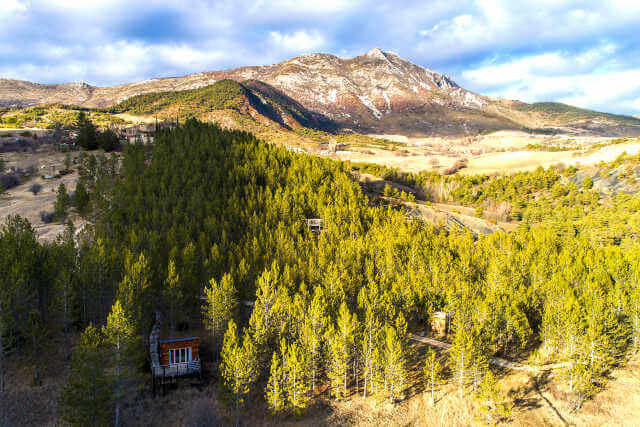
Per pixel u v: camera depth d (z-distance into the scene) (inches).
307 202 4808.1
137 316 2123.5
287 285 2770.7
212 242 3454.7
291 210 4478.3
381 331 2378.2
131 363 1873.8
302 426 2026.3
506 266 3422.7
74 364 1702.8
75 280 2292.1
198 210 3863.2
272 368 2036.2
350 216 4505.4
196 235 3496.6
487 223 6417.3
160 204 3823.8
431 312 2950.3
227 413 2014.0
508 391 2315.5
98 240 2640.3
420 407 2228.1
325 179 5580.7
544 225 6210.6
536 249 3919.8
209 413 1894.7
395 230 4335.6
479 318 2598.4
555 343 2512.3
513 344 2743.6
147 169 4660.4
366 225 4544.8
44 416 1793.8
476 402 2239.2
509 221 7445.9
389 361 2208.4
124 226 3341.5
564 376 2338.8
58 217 3870.6
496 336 2546.8
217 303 2381.9
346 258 3353.8
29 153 6186.0
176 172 4594.0
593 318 2447.1
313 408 2171.5
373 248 3656.5
